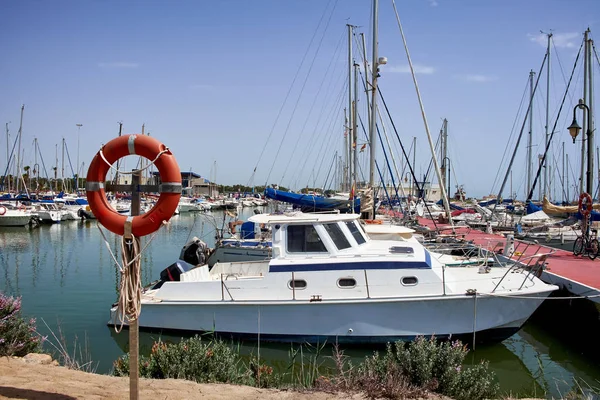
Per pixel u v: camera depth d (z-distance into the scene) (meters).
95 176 3.97
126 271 3.91
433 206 37.00
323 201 19.20
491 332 9.15
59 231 33.72
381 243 10.52
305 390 5.28
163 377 5.88
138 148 3.95
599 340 9.38
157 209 3.89
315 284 9.16
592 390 7.47
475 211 33.88
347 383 5.49
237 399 4.77
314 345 9.17
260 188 94.88
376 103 16.72
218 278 10.59
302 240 9.45
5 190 60.78
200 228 37.50
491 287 9.32
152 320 9.66
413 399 5.18
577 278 11.29
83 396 4.39
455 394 5.54
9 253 23.11
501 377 8.27
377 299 8.88
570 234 19.66
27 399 4.15
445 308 8.95
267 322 9.20
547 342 10.05
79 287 15.25
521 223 24.30
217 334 9.37
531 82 34.75
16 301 6.75
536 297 8.86
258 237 17.59
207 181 90.44
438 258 11.89
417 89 17.31
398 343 6.14
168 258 21.73
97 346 9.38
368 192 16.67
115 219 3.93
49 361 6.17
